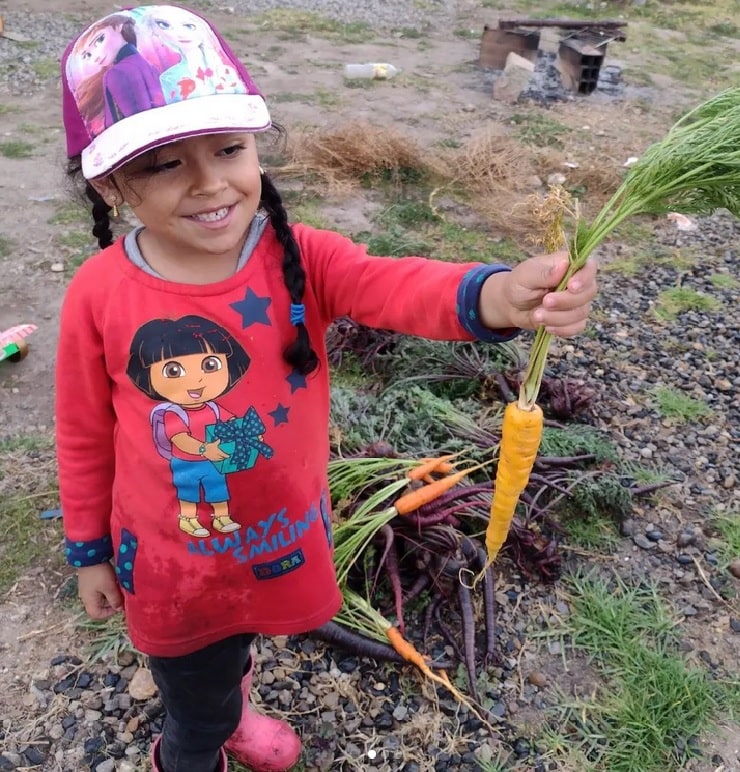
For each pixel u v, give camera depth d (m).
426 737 2.29
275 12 10.73
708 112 1.30
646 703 2.41
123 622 2.54
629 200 1.22
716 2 12.70
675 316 4.53
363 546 2.52
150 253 1.43
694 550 2.97
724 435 3.58
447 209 5.61
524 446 1.56
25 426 3.40
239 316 1.42
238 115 1.30
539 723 2.35
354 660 2.47
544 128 7.14
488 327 1.36
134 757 2.21
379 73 8.23
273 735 2.12
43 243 4.81
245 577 1.56
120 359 1.44
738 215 1.28
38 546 2.84
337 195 5.66
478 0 12.32
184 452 1.44
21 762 2.19
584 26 8.59
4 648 2.48
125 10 1.38
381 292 1.47
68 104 1.37
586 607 2.69
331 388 3.41
